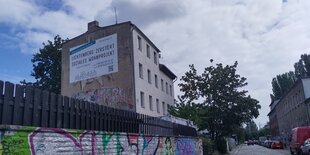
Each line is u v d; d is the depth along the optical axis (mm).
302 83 55844
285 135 78812
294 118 67375
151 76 37781
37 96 7922
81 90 34469
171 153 18422
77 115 9484
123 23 33406
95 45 34438
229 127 42656
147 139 14672
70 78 35469
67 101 9078
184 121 25516
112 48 33375
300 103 59375
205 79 43656
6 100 7016
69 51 36156
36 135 7641
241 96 42562
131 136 12938
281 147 61469
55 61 44281
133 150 13023
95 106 10539
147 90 35719
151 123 15523
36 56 44625
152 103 37062
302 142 31750
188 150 22922
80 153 9344
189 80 44000
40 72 44562
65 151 8672
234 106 42219
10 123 7055
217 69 43469
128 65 32469
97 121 10578
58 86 43469
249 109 42312
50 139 8117
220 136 43250
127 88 32094
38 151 7656
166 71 44031
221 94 42750
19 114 7340
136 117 13758
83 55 35031
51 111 8352
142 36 35844
